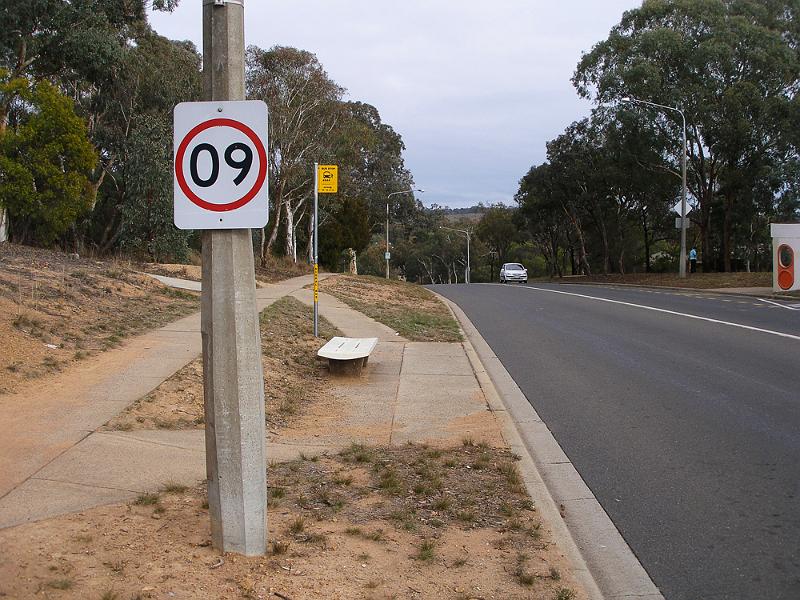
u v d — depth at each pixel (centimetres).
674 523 549
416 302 2419
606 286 3841
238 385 416
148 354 1015
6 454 605
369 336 1461
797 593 439
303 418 823
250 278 417
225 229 410
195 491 541
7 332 967
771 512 569
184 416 764
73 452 619
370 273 8862
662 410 896
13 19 2923
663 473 664
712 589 445
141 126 3114
